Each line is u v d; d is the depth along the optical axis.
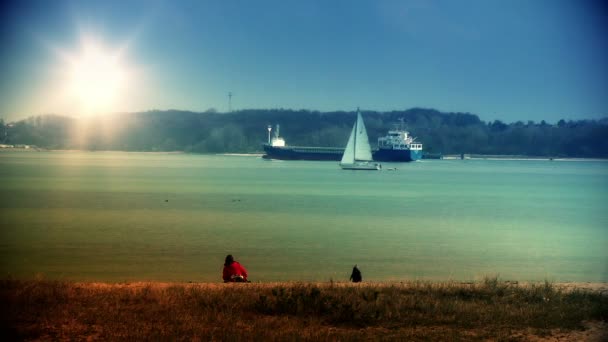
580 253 45.84
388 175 177.50
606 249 47.88
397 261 41.06
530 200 99.56
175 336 13.76
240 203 85.81
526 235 56.44
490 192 116.62
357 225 61.91
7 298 17.06
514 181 156.75
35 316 15.43
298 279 33.84
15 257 40.12
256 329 14.42
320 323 15.40
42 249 43.69
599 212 80.56
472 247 48.25
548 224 65.94
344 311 15.77
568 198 104.50
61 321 15.02
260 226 59.72
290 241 49.62
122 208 76.12
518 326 15.20
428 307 16.77
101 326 14.68
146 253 42.38
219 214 70.38
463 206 87.00
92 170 182.50
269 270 36.91
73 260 39.09
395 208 81.81
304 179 151.12
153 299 17.45
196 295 17.89
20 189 107.44
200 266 37.56
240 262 39.56
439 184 140.00
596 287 21.23
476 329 14.97
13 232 53.16
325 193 107.19
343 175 173.25
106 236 50.97
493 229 60.88
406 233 56.34
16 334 13.84
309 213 73.19
